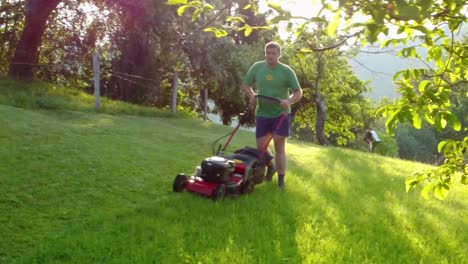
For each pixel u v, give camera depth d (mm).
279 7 1670
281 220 4887
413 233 5039
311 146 13242
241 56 18578
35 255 3629
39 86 13125
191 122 13625
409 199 6695
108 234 4113
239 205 5281
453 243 4809
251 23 15281
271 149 10031
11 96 10758
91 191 5355
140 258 3633
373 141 20031
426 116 2365
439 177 2775
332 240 4434
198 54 16359
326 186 6855
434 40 2172
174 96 15586
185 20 15336
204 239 4145
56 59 16969
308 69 25078
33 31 14305
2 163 5777
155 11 14680
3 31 16141
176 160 7418
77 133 8109
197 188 5492
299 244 4293
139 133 9320
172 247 3939
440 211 6191
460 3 1851
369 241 4547
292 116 30172
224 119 27016
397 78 2512
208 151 8711
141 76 16844
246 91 6297
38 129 7816
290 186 6508
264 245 4125
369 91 30109
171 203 5145
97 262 3562
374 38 1515
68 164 6156
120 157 6957
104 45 16797
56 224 4316
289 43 22594
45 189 5184
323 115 24094
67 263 3529
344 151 12125
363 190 6965
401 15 1460
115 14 15711
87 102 12664
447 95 2281
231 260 3754
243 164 5840
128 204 5078
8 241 3861
